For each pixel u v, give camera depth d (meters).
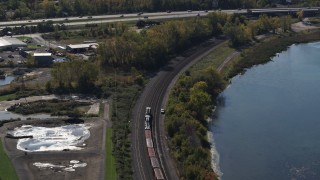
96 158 166.50
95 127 193.50
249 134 197.62
